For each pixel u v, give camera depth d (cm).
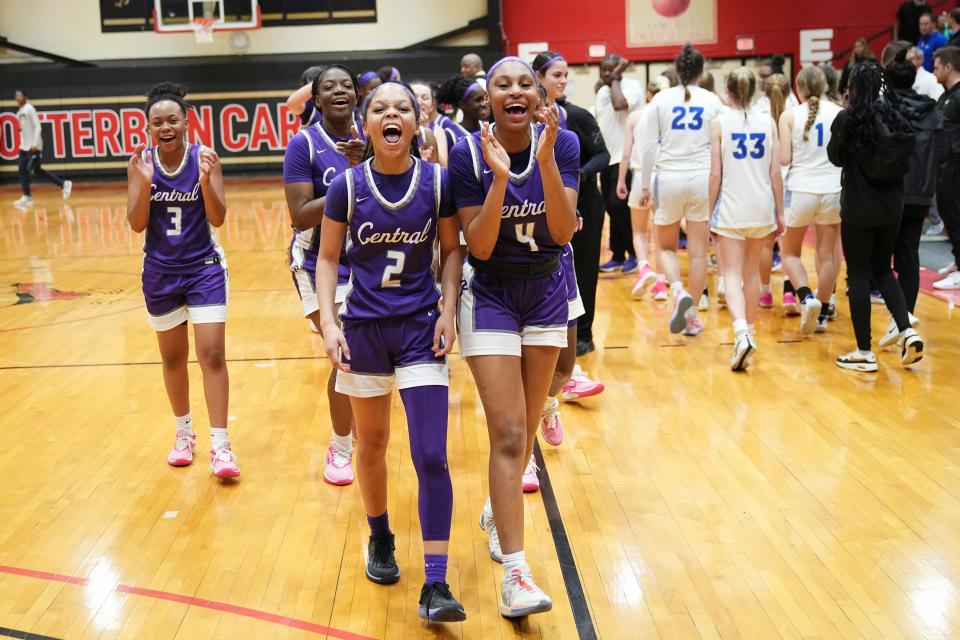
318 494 452
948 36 1334
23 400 598
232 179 2122
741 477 459
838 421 531
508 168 318
